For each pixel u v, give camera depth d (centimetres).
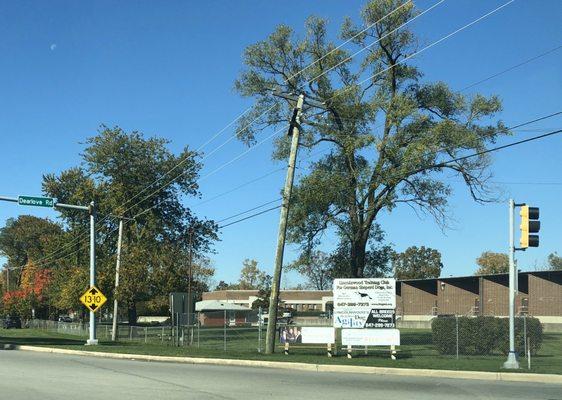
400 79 3222
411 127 2975
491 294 6253
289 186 2494
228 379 1595
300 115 2519
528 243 1853
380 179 2902
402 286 7444
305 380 1590
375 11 3094
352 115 3106
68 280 5131
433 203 3136
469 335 2498
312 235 3181
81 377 1614
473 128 3047
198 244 5694
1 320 8300
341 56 3197
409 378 1691
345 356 2344
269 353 2442
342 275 3597
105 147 5475
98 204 5325
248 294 10256
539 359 2244
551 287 5622
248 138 3434
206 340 3866
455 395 1315
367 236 3256
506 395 1321
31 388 1373
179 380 1559
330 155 3247
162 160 5647
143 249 4284
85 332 5081
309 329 2362
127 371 1798
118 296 4006
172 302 3250
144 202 5541
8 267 10119
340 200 3034
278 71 3341
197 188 5750
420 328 5644
